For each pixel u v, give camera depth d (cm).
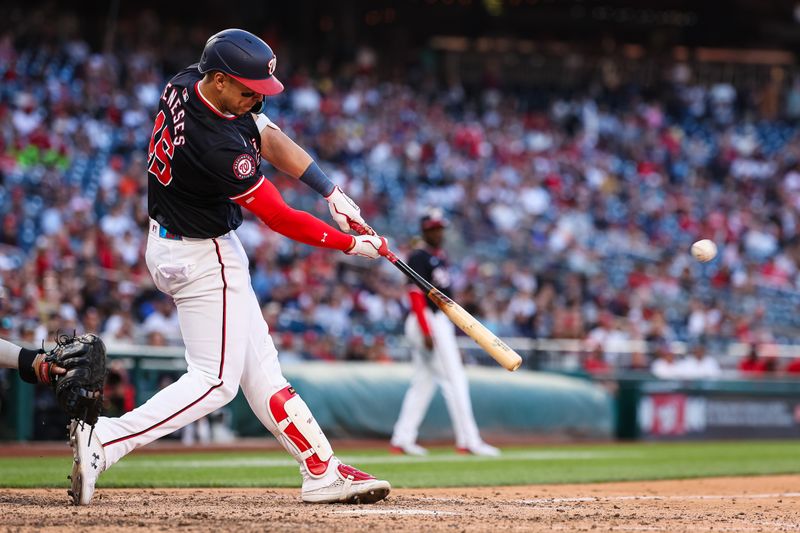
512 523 1486
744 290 8094
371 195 7794
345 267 6738
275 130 1650
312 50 10762
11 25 8100
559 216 8619
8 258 4984
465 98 11444
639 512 1744
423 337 3506
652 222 9088
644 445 4744
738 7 12988
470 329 1659
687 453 4134
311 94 8994
